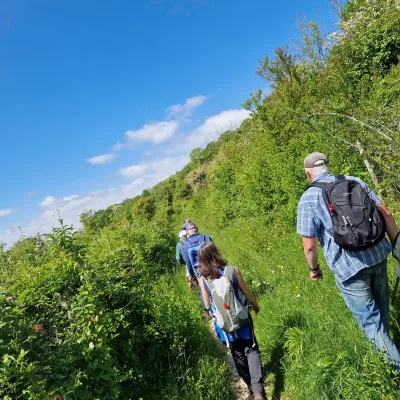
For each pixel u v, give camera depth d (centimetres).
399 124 498
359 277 272
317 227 292
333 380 277
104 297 407
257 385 329
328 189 278
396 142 475
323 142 691
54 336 370
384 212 279
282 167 878
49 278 452
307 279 502
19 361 248
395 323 313
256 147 1371
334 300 400
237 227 1258
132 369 359
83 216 1220
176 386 369
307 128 793
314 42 1445
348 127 589
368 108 548
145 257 1020
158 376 404
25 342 281
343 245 264
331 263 285
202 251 360
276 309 463
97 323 339
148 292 604
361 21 1241
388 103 569
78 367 310
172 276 989
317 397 287
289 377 351
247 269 757
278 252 716
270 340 421
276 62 1301
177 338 439
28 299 417
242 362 362
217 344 529
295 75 1227
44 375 272
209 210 1945
